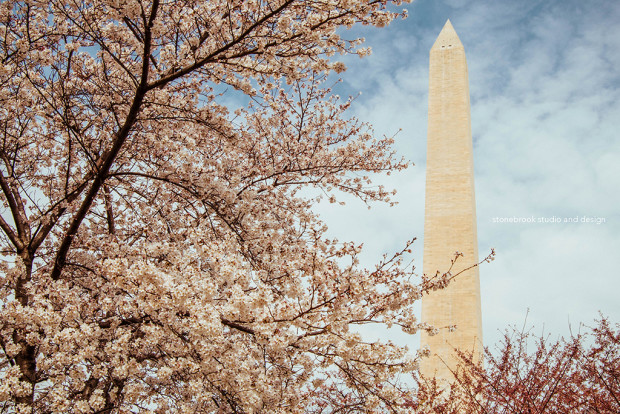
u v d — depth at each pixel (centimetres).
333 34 579
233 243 562
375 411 505
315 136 897
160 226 719
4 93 663
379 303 503
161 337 475
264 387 504
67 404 449
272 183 799
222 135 668
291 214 798
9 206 692
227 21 600
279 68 609
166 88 697
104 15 645
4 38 648
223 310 464
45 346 469
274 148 845
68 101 666
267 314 452
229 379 484
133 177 712
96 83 700
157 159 687
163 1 631
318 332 494
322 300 466
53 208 648
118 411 470
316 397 672
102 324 540
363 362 489
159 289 442
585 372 883
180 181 650
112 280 452
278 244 643
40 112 695
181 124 710
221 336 469
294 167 830
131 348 505
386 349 490
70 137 670
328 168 859
